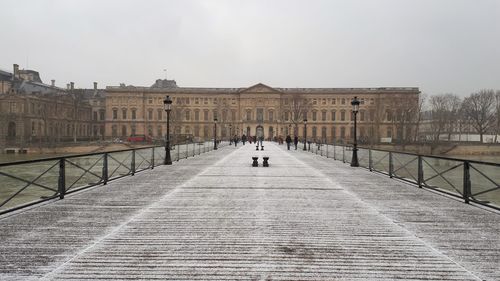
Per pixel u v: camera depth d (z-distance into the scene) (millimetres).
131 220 8758
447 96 144000
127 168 18078
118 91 133375
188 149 34625
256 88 131750
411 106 97938
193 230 7938
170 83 160125
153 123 133750
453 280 5484
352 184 14938
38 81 135250
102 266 5910
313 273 5695
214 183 14992
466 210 10062
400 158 16516
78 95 120750
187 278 5480
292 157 33031
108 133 133375
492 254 6566
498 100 106938
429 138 108250
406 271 5797
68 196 11867
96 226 8219
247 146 65188
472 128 124875
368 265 6027
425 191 13211
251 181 15648
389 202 11133
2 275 5551
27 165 14945
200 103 134375
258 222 8633
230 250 6680
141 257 6312
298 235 7613
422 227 8297
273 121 130500
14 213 9430
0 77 116125
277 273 5688
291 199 11500
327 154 33594
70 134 117812
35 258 6242
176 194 12320
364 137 116188
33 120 104125
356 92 130750
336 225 8414
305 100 124250
